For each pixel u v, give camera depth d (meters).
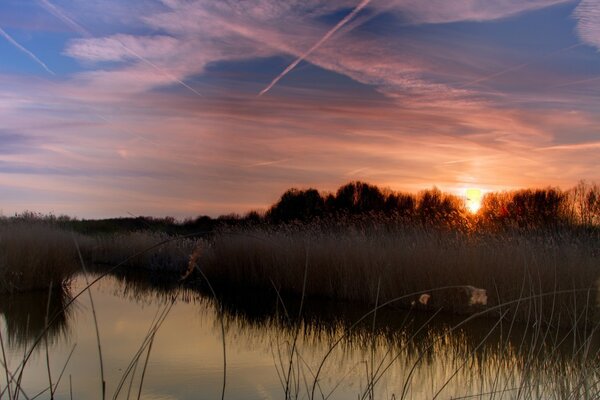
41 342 8.26
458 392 5.65
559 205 15.00
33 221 16.89
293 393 5.88
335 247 13.53
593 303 8.45
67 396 5.77
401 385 6.10
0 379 6.31
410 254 11.78
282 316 10.73
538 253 10.26
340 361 7.27
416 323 9.91
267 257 14.52
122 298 12.81
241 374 6.64
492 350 7.63
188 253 16.34
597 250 10.55
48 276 13.77
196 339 8.54
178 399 5.70
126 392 5.96
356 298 12.55
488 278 10.16
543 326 8.98
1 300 12.11
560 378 4.36
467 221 13.99
